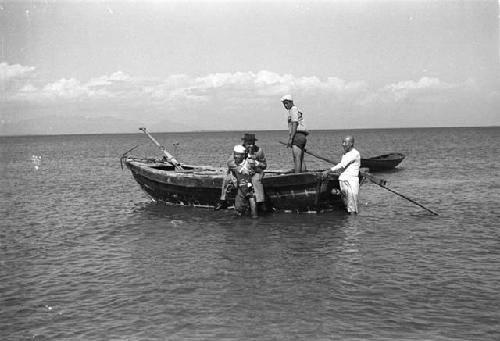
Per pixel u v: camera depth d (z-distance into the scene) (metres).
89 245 11.06
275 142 127.00
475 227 12.37
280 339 5.69
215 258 9.52
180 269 8.77
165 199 17.28
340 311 6.55
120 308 6.83
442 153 52.81
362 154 60.31
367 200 17.86
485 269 8.52
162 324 6.20
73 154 71.12
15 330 6.12
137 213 15.61
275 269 8.62
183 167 19.67
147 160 20.03
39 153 75.25
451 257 9.38
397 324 6.10
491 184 22.45
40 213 15.98
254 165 13.91
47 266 9.21
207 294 7.32
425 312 6.50
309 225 12.74
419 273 8.30
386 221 13.28
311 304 6.82
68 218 14.95
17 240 11.70
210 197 15.66
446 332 5.84
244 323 6.18
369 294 7.23
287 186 14.11
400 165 36.53
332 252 9.84
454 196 18.56
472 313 6.44
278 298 7.09
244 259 9.37
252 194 13.96
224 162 46.25
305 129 14.66
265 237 11.37
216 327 6.06
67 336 5.91
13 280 8.27
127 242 11.30
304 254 9.69
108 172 34.66
